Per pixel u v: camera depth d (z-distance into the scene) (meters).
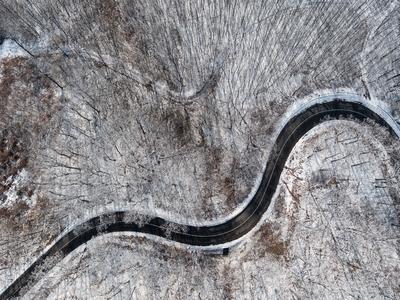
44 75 38.75
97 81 38.91
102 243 37.09
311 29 39.69
